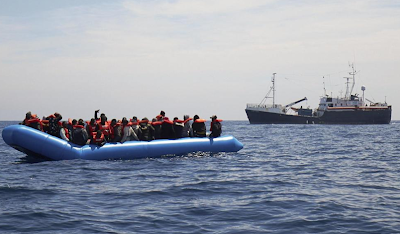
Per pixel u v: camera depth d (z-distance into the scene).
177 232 6.70
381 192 10.03
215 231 6.75
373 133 46.84
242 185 11.02
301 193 9.90
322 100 88.00
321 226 7.02
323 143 29.47
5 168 14.07
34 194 9.66
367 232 6.68
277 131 54.69
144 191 10.07
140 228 6.93
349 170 14.29
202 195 9.67
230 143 18.14
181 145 16.83
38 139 14.80
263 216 7.70
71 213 7.87
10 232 6.66
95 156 15.33
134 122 16.44
